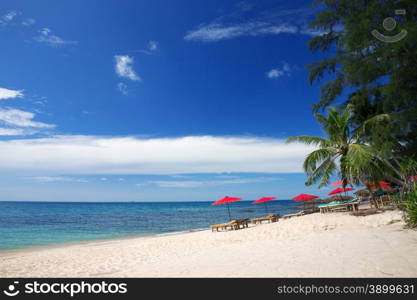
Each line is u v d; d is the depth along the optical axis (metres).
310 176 16.28
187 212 60.94
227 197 19.41
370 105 17.61
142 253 10.69
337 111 16.77
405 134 12.21
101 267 8.12
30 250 14.32
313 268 5.24
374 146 12.99
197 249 9.68
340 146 15.85
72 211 68.56
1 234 22.52
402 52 9.88
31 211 66.62
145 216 47.16
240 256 7.04
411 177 8.92
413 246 5.96
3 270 8.27
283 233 11.38
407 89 10.54
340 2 13.77
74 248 13.90
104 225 30.14
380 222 10.35
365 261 5.29
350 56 11.95
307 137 16.70
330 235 8.81
